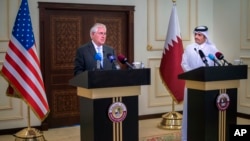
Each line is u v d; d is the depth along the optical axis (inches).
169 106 258.1
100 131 116.7
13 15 205.2
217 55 147.8
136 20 242.4
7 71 166.1
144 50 245.9
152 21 247.4
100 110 116.6
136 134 123.0
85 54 145.5
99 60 131.5
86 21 229.6
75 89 229.3
